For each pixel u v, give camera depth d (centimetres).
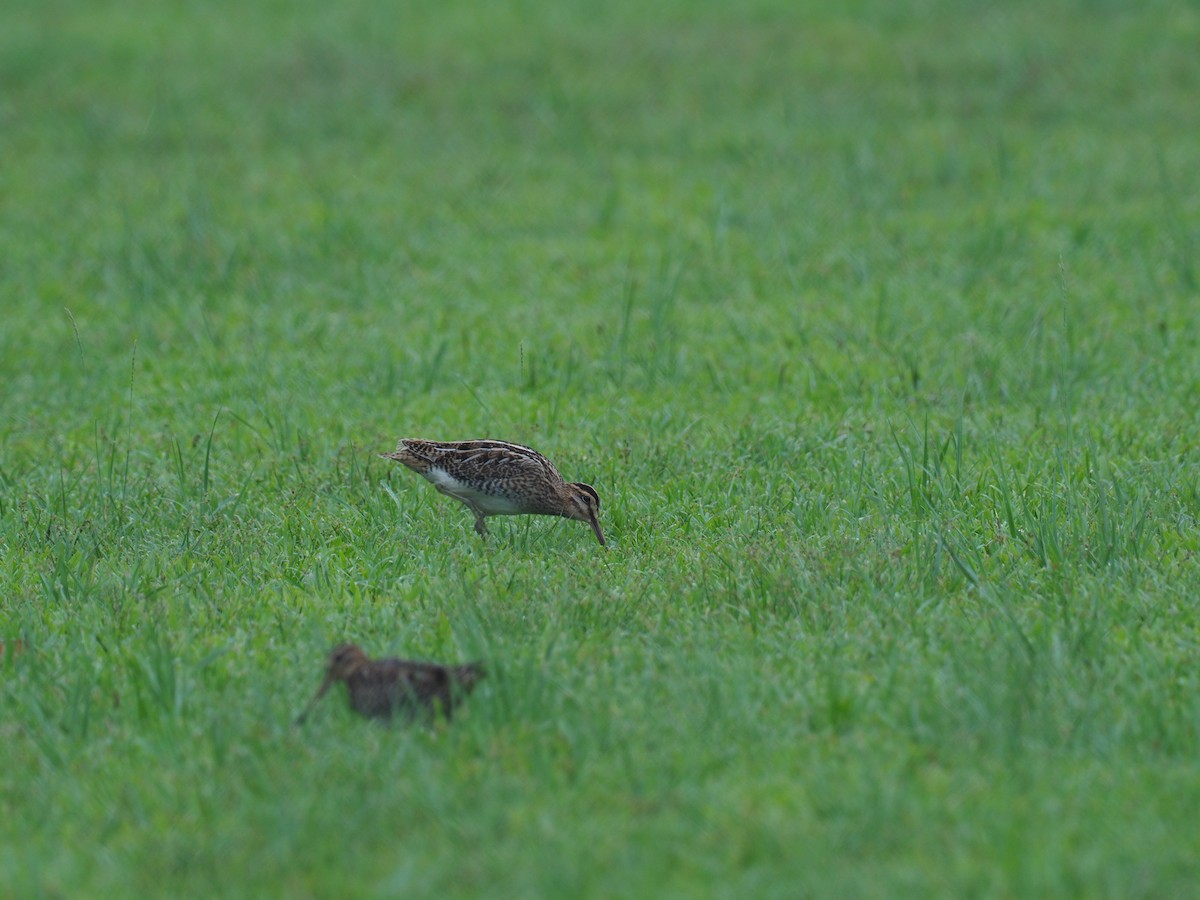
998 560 1112
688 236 2061
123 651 981
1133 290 1791
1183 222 1995
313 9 3484
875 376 1556
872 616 1013
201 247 2019
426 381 1579
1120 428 1386
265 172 2436
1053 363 1551
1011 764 834
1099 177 2236
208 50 3191
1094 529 1132
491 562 1129
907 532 1166
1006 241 1973
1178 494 1221
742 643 984
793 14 3266
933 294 1803
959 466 1255
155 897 745
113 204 2284
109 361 1678
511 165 2433
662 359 1614
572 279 1916
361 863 762
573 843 771
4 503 1275
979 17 3152
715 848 768
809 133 2522
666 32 3188
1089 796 799
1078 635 962
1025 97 2662
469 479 1179
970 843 762
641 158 2448
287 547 1172
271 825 790
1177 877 730
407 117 2727
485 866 754
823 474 1305
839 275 1891
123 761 868
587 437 1414
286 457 1377
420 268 1981
